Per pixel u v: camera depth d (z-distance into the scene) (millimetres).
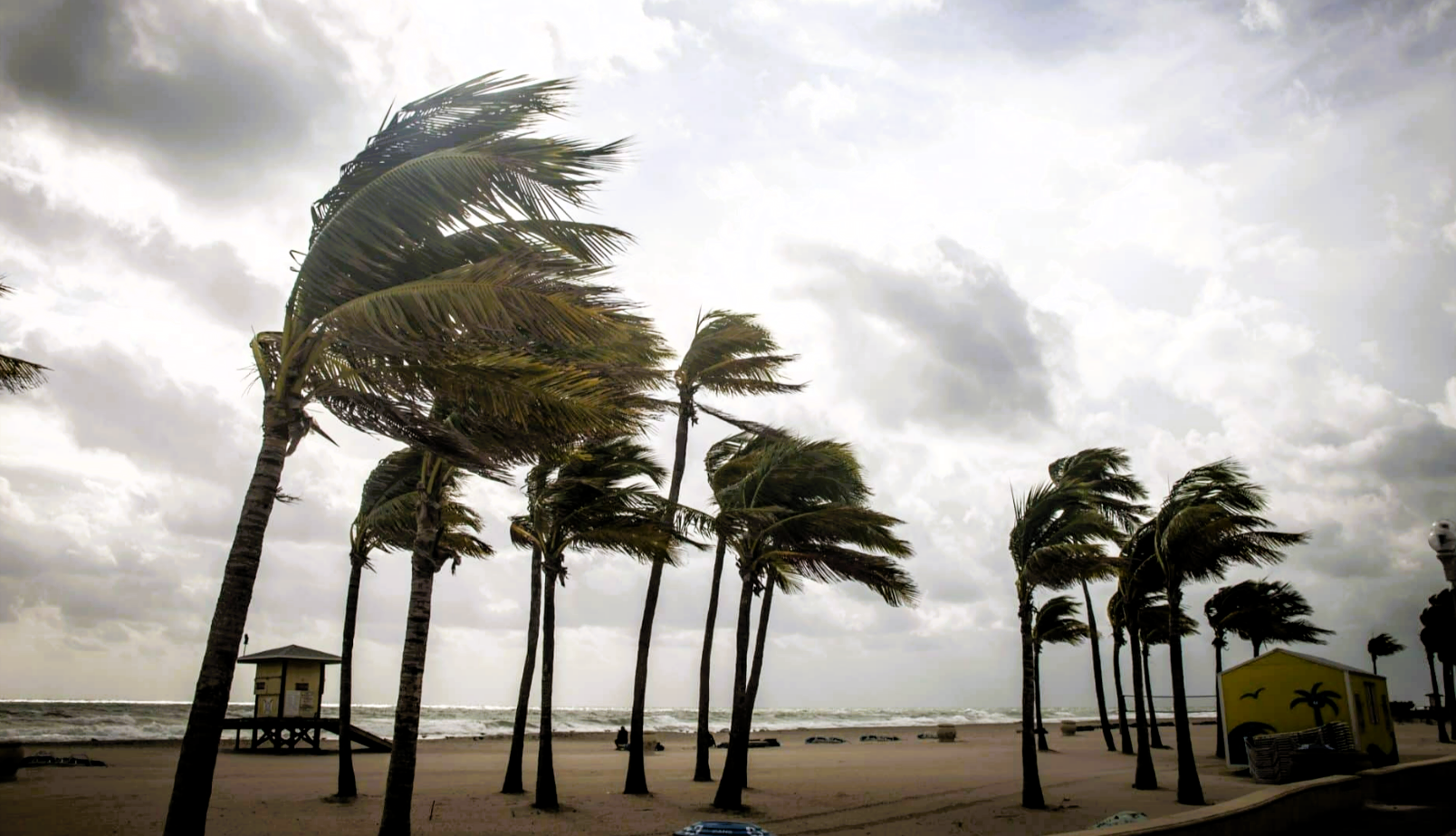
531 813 16766
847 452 19953
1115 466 24328
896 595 20781
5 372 13992
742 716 18938
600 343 9477
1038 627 42938
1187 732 19969
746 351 22125
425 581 12039
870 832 15734
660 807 18172
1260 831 9273
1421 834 10609
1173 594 20312
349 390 9148
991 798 20797
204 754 7953
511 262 8688
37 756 25781
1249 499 19641
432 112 9672
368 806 17312
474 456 9758
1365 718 25156
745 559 19766
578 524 18625
